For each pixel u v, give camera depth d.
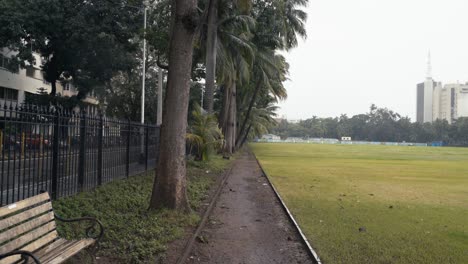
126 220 7.20
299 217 8.77
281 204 10.51
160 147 8.25
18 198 6.71
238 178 17.31
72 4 26.66
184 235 6.75
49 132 7.62
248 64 25.98
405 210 10.09
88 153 9.42
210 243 6.61
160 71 23.64
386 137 145.00
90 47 27.89
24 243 4.15
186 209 8.30
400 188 14.90
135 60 32.72
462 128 130.25
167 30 18.70
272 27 27.39
